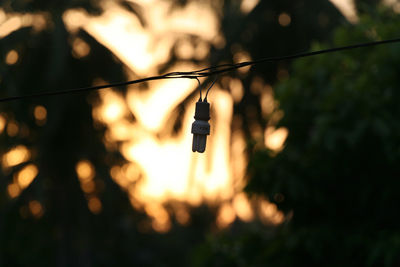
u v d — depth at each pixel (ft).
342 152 27.71
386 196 28.22
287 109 30.04
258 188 30.42
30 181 62.28
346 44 31.19
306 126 29.84
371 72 28.27
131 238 76.89
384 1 46.24
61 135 63.16
